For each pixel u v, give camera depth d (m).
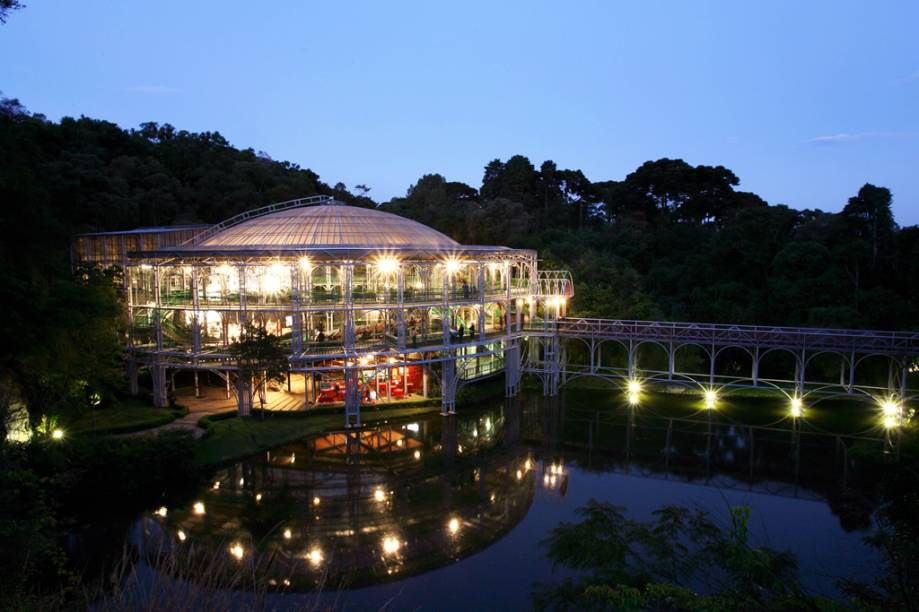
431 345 54.69
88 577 26.83
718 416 56.78
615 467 43.84
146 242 62.47
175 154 106.25
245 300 52.50
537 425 54.31
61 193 72.69
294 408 53.88
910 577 14.77
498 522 34.28
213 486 39.62
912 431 39.38
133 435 43.41
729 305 76.50
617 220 117.12
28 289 34.53
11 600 17.12
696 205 119.06
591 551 20.53
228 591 13.72
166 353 52.28
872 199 77.12
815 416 56.62
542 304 73.50
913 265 70.38
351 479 41.16
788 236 83.50
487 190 139.62
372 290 62.88
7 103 42.12
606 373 69.75
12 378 37.19
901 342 52.78
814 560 28.08
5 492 24.95
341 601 25.64
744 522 17.91
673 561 19.28
